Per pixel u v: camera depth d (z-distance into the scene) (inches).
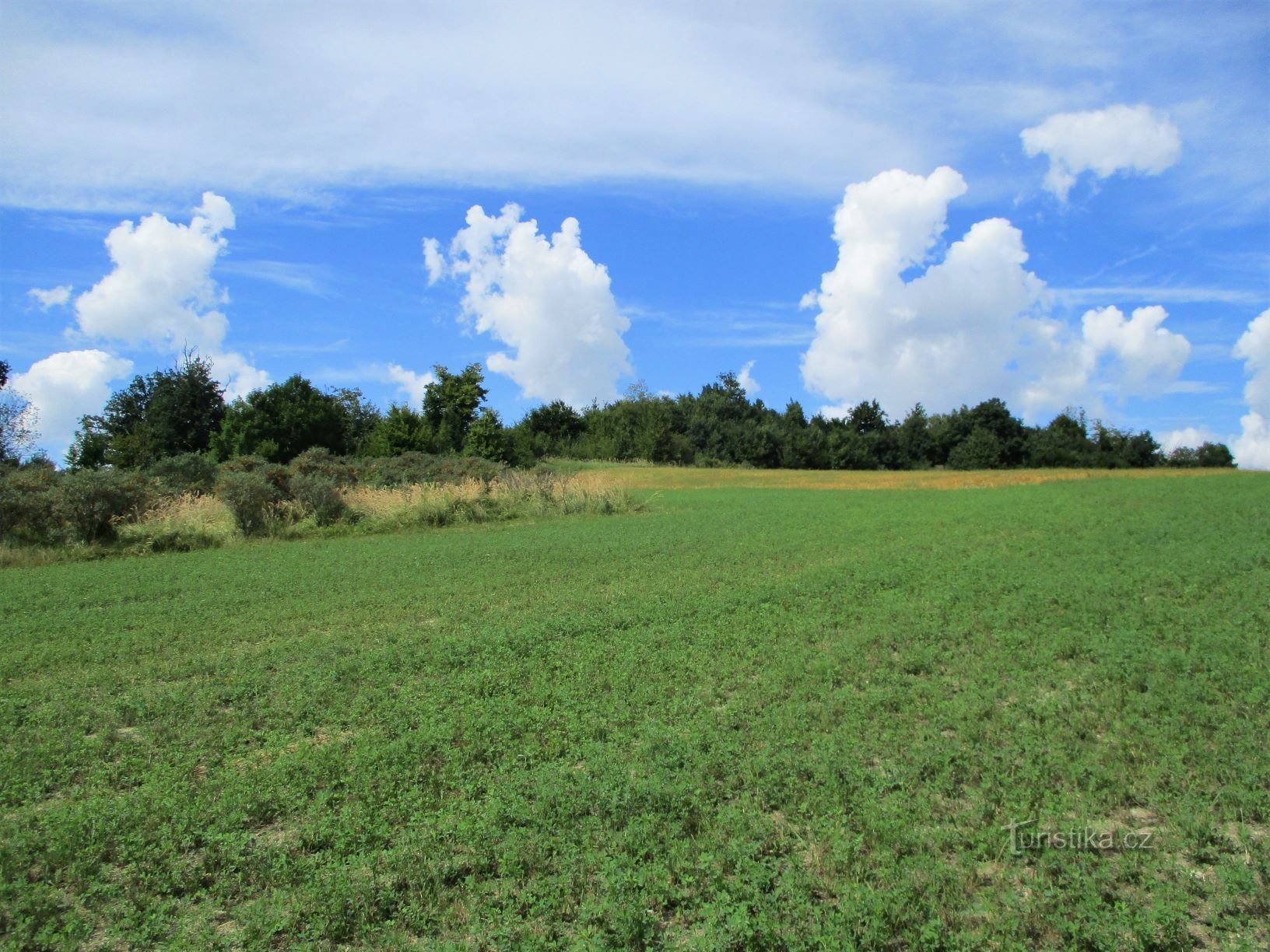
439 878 208.8
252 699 365.7
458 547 895.7
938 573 633.0
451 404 2775.6
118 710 352.2
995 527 975.6
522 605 565.6
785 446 3922.2
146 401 2652.6
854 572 650.8
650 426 4045.3
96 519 933.8
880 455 4111.7
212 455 2310.5
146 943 189.3
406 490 1259.2
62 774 284.5
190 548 955.3
